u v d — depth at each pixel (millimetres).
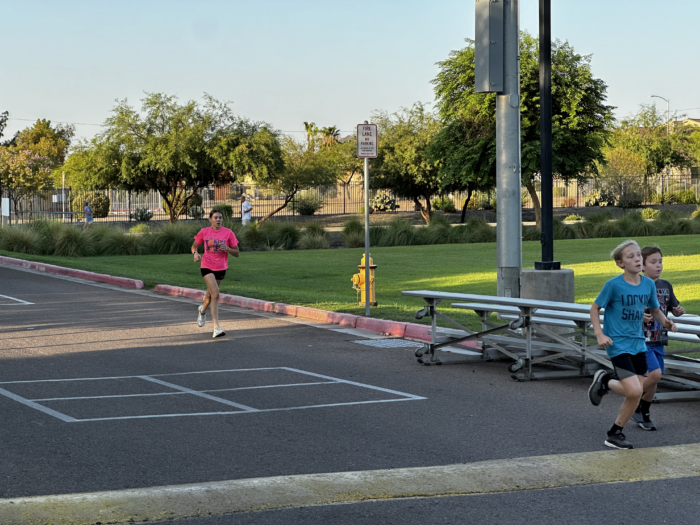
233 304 15234
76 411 7078
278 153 48031
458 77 40562
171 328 12344
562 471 5465
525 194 65188
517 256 11477
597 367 8828
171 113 46406
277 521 4523
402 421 6844
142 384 8273
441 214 58594
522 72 38469
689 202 63719
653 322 6621
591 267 21062
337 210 64500
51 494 4938
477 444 6145
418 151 52656
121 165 45281
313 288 17922
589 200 61219
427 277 19594
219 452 5883
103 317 13438
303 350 10508
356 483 5191
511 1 11258
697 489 5102
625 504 4820
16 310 14148
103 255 28156
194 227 30859
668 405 7508
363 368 9305
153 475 5336
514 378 8664
